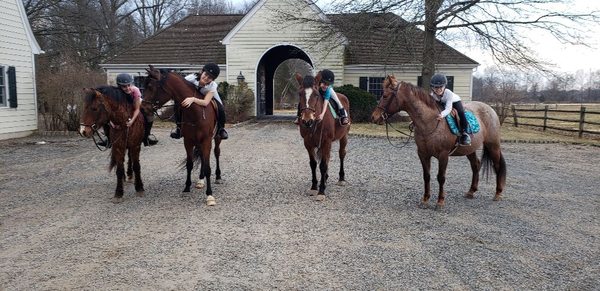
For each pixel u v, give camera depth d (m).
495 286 4.44
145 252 5.27
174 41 26.27
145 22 45.00
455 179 9.59
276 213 6.87
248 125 21.08
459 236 5.89
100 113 6.75
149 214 6.78
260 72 24.64
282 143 14.99
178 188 8.47
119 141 7.23
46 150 13.50
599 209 7.31
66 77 17.16
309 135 7.54
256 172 10.11
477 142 7.34
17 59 16.56
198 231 6.01
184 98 7.08
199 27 27.34
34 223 6.36
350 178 9.56
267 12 22.59
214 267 4.85
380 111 6.82
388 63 21.30
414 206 7.35
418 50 19.62
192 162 7.87
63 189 8.42
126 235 5.85
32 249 5.36
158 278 4.57
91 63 33.84
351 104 20.66
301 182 9.11
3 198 7.75
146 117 7.70
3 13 15.79
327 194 8.11
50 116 17.89
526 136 17.59
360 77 23.28
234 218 6.60
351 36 19.02
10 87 16.03
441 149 6.94
